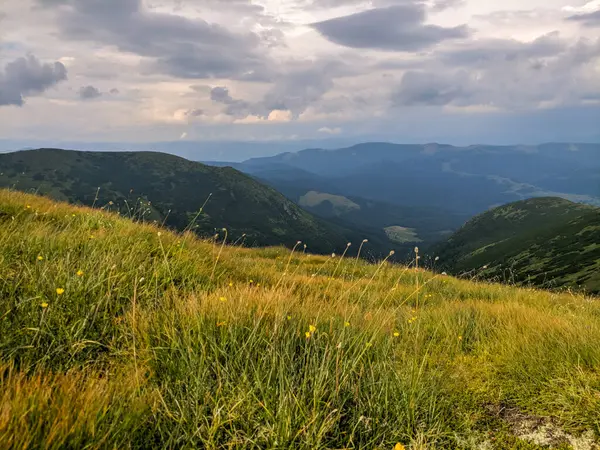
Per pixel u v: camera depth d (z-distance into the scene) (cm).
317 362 340
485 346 488
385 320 480
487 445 292
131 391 278
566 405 335
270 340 361
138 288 486
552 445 292
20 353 315
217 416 261
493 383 387
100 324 383
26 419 218
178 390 296
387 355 409
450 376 393
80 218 888
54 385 258
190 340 344
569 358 414
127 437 235
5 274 431
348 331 420
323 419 283
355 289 854
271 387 303
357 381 335
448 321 584
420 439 271
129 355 342
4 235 555
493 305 808
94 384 277
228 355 340
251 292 529
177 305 429
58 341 337
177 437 251
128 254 599
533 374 394
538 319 579
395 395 323
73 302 396
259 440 264
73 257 518
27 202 992
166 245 767
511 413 337
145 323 377
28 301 377
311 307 527
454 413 333
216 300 450
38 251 542
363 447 272
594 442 294
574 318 609
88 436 222
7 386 243
